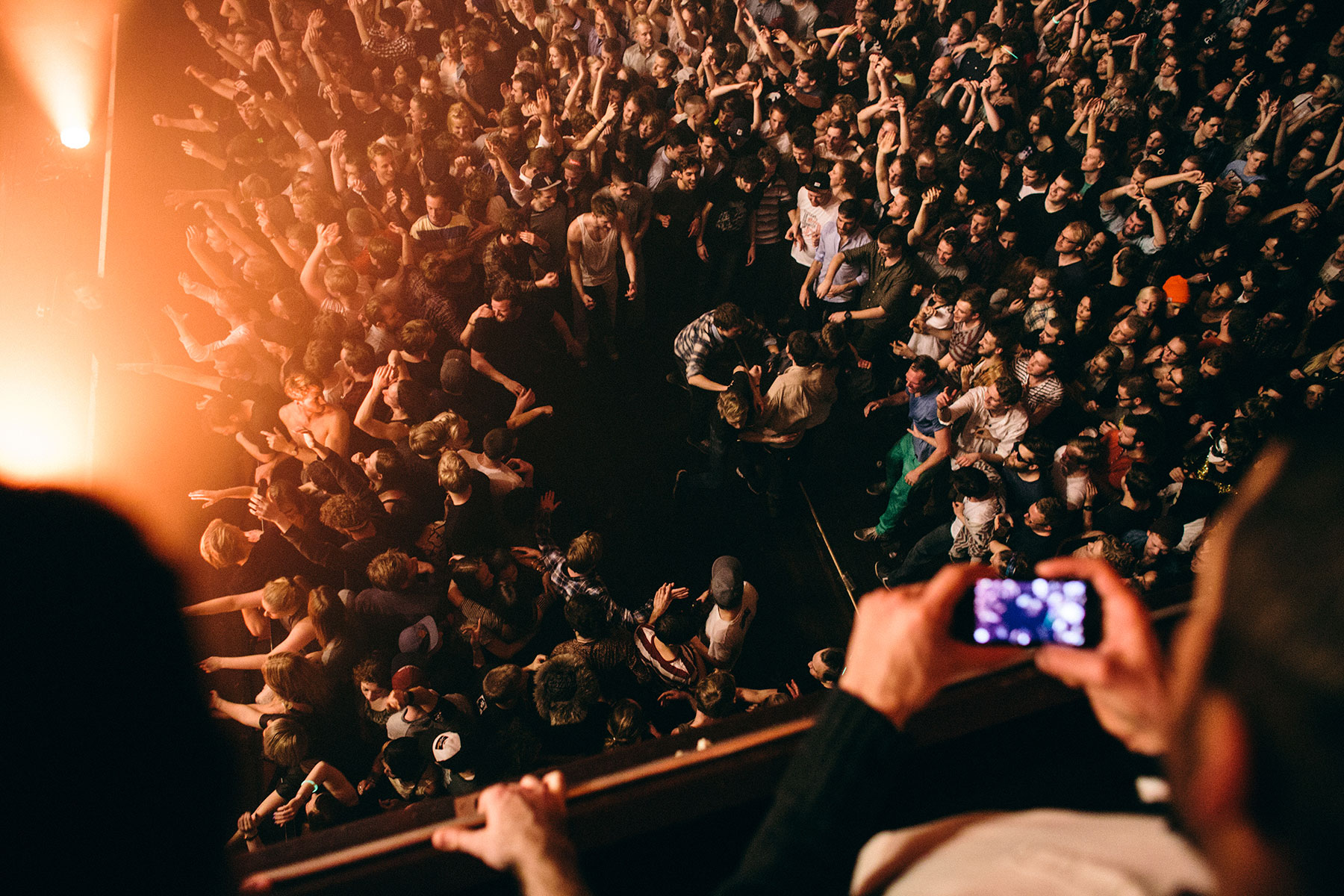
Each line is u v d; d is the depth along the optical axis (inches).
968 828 26.2
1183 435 215.2
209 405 189.2
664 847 43.1
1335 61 280.5
